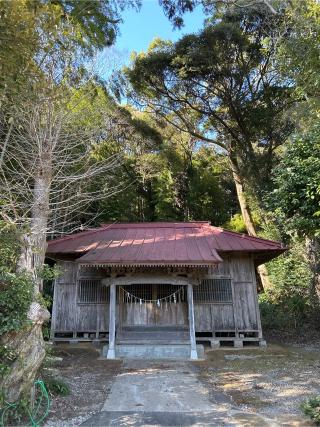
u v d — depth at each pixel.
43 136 6.47
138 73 16.33
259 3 13.67
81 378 6.91
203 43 14.84
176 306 10.10
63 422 4.59
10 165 6.70
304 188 8.52
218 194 21.47
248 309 10.52
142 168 19.36
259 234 17.31
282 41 11.74
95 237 11.34
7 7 4.58
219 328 10.38
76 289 10.88
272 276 15.10
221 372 7.39
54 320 10.62
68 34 7.29
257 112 15.71
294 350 9.65
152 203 20.69
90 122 9.12
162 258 8.98
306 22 10.04
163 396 5.72
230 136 18.06
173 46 15.70
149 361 8.52
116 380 6.75
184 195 20.80
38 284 5.49
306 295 13.30
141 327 9.88
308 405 4.58
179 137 22.44
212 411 5.00
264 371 7.39
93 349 9.80
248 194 16.41
